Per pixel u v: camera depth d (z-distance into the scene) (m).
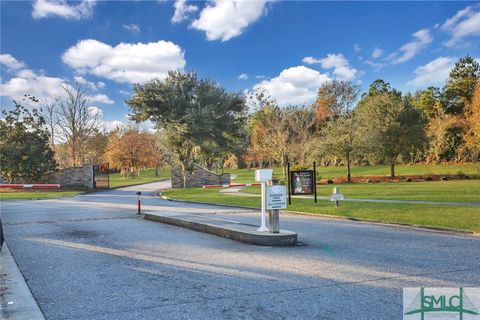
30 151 36.03
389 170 43.69
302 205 17.94
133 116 37.97
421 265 7.29
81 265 7.63
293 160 45.84
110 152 63.19
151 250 9.08
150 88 36.62
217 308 5.11
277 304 5.23
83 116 51.50
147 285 6.21
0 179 36.81
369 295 5.56
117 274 6.93
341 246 9.29
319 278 6.46
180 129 36.06
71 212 17.67
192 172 39.62
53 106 51.19
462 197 18.50
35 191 33.62
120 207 20.08
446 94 55.50
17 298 5.64
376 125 33.78
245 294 5.67
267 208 9.91
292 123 48.69
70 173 37.97
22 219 15.19
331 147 33.88
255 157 64.06
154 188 40.84
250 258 8.10
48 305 5.37
